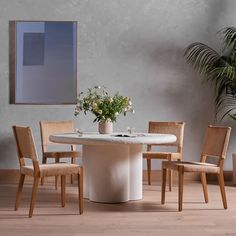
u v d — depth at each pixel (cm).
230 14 620
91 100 479
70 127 573
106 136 445
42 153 565
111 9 616
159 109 621
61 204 452
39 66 611
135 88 619
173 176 619
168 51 622
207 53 611
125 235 344
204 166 431
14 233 348
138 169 483
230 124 621
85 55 614
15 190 539
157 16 620
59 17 611
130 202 469
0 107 607
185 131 622
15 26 608
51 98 613
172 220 391
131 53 619
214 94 621
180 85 620
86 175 489
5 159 606
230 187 564
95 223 380
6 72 608
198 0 623
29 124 610
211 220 392
